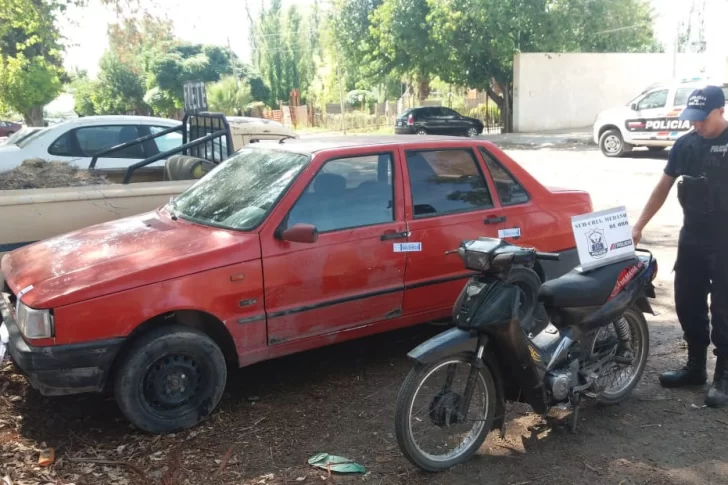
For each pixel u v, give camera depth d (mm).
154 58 47781
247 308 4055
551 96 29188
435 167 4867
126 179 6609
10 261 4441
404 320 4762
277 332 4199
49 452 3713
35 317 3586
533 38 27141
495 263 3338
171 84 48156
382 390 4504
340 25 30781
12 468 3545
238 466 3570
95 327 3648
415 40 26844
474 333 3414
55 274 3842
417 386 3312
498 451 3695
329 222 4363
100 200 5652
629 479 3377
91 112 51406
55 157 9195
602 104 30656
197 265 3883
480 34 26344
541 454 3645
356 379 4695
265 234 4113
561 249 5418
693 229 4109
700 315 4254
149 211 5652
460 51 26734
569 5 27281
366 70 30266
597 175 14430
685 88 16703
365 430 3953
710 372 4629
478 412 3607
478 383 3555
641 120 17438
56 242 4500
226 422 4082
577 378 3729
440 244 4762
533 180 5340
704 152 3996
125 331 3709
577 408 3777
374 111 48469
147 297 3742
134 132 9688
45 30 11648
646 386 4453
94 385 3703
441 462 3455
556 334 3771
